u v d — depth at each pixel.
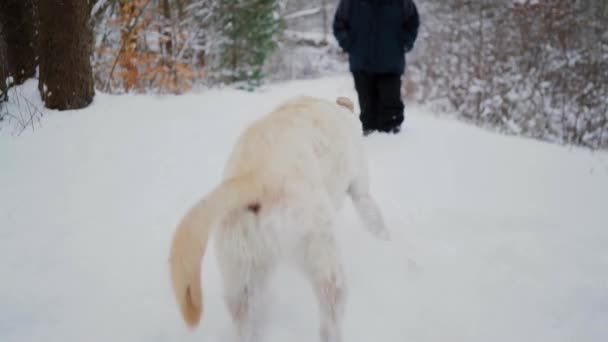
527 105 8.70
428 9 12.85
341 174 2.41
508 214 3.40
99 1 7.02
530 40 9.12
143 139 4.68
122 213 3.23
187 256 1.67
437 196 3.74
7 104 5.16
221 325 2.19
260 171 1.87
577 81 8.38
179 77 9.40
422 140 5.43
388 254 2.81
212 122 5.43
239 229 1.82
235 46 11.95
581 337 2.16
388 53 5.36
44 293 2.38
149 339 2.10
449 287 2.52
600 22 8.70
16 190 3.49
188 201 3.44
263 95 7.57
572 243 2.99
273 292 2.42
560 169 4.54
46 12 4.91
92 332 2.13
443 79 10.40
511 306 2.37
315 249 1.85
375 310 2.31
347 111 2.81
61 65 5.08
